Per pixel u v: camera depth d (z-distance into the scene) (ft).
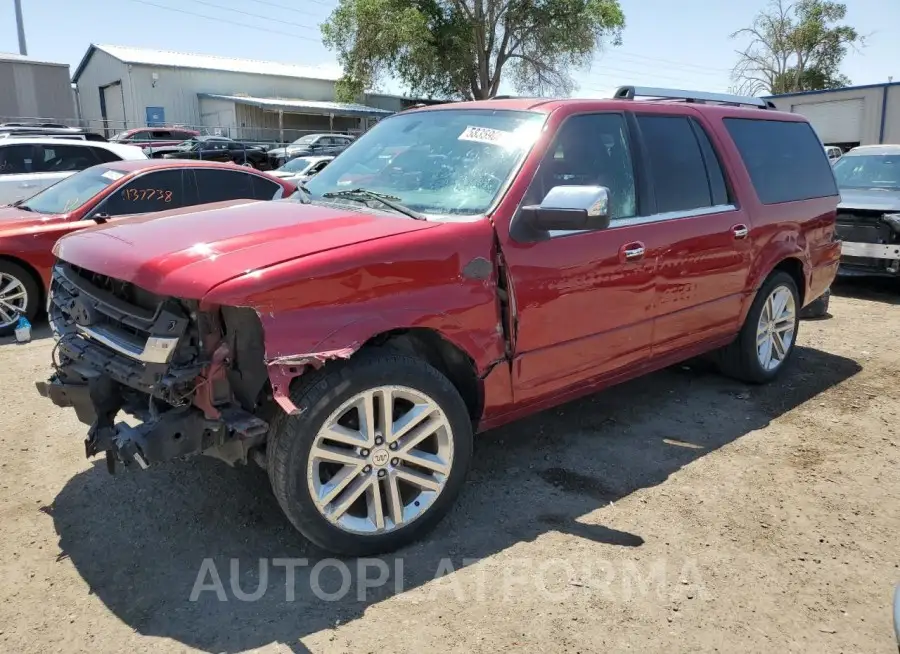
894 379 18.33
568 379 12.51
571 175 12.27
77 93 132.26
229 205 12.55
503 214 11.16
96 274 10.88
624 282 12.87
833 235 19.04
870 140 88.69
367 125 136.67
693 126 15.11
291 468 9.36
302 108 118.83
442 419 10.45
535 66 130.62
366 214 11.27
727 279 15.31
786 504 12.04
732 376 17.65
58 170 33.63
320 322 9.21
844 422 15.52
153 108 120.47
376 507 10.16
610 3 126.62
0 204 31.71
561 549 10.64
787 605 9.50
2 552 10.45
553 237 11.70
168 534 10.98
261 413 9.67
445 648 8.59
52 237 23.16
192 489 12.30
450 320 10.46
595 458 13.69
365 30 115.44
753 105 17.92
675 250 13.78
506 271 11.06
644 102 14.33
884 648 8.77
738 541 10.93
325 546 9.95
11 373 18.78
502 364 11.33
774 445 14.34
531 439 14.51
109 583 9.80
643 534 11.08
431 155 12.72
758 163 16.55
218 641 8.69
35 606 9.30
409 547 10.64
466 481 12.71
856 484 12.75
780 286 17.34
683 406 16.33
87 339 10.71
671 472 13.15
